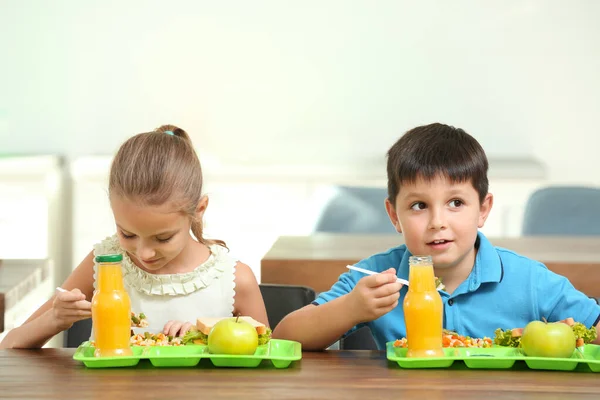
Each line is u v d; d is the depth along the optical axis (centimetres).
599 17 470
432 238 163
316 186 475
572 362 134
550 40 474
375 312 149
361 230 352
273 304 197
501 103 479
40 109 494
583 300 171
